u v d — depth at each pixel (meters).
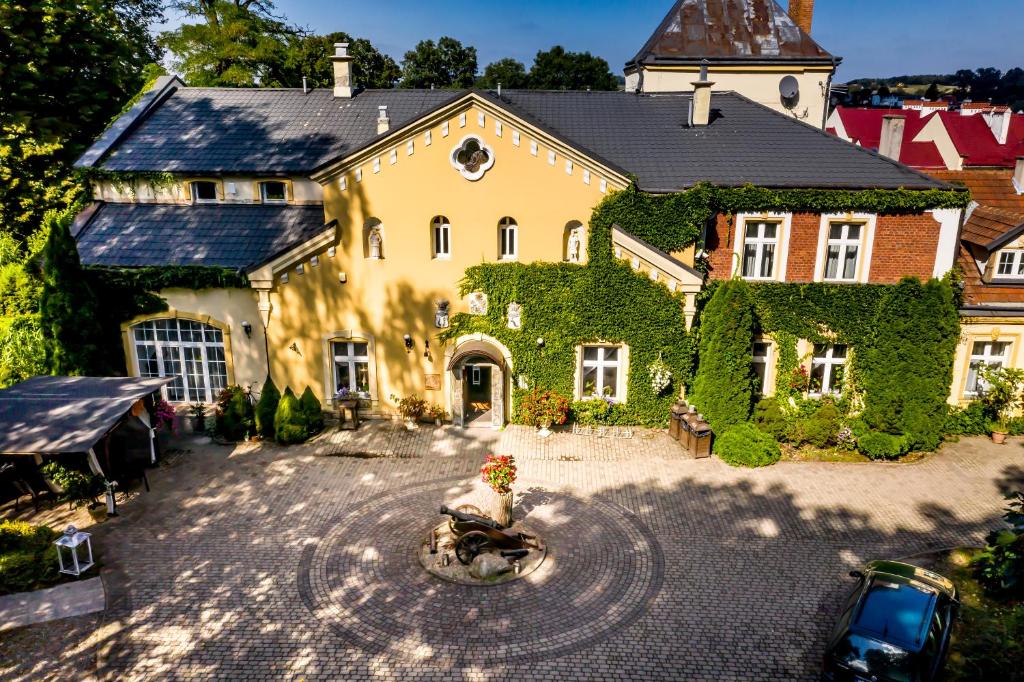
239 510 18.77
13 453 17.17
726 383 22.30
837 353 24.17
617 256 22.70
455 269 23.02
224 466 21.17
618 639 14.09
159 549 16.98
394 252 22.92
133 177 25.52
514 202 22.47
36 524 18.03
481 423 24.06
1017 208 27.27
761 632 14.32
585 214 22.56
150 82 30.28
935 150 49.47
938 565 16.61
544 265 22.75
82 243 24.31
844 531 17.97
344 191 22.41
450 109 21.56
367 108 28.86
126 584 15.67
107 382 20.52
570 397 23.78
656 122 26.58
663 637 14.16
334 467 21.14
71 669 13.23
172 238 24.55
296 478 20.47
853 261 23.78
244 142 26.91
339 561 16.58
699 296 23.25
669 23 37.19
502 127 21.78
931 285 21.44
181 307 23.56
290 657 13.55
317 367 23.95
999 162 47.09
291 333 23.61
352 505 19.03
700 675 13.19
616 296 22.66
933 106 70.75
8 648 13.71
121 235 24.64
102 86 33.25
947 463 21.75
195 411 23.73
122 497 19.38
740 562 16.64
